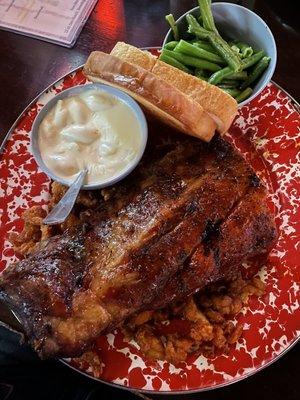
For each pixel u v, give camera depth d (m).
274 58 0.28
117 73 0.25
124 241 0.22
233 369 0.24
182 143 0.26
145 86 0.25
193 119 0.25
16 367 0.25
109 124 0.25
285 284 0.25
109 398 0.24
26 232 0.26
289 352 0.24
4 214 0.28
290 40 0.31
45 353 0.21
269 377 0.24
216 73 0.28
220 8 0.29
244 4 0.32
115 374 0.24
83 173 0.24
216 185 0.23
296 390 0.23
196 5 0.32
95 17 0.33
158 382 0.23
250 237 0.23
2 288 0.22
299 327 0.24
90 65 0.26
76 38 0.32
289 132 0.29
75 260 0.23
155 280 0.22
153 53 0.30
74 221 0.25
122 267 0.22
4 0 0.33
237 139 0.29
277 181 0.28
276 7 0.32
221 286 0.25
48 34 0.32
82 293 0.22
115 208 0.24
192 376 0.23
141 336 0.24
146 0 0.33
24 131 0.29
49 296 0.22
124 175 0.24
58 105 0.26
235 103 0.26
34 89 0.31
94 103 0.25
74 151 0.25
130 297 0.22
